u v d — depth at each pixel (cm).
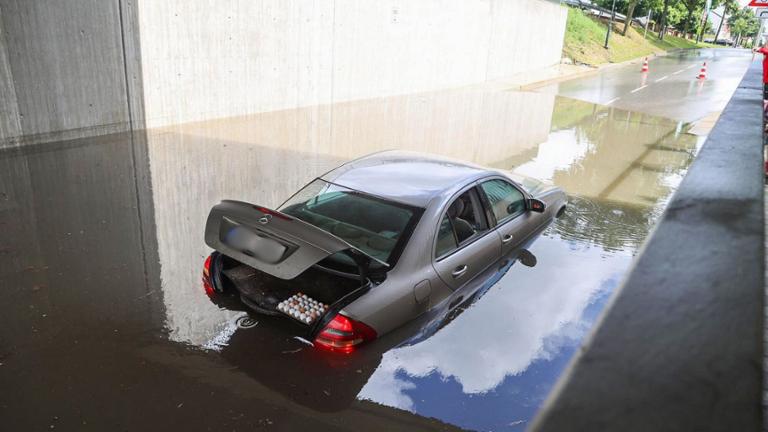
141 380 357
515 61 2697
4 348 385
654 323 67
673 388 54
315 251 360
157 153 934
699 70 3262
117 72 1030
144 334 405
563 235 636
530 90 2189
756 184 144
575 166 1021
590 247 604
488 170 552
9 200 675
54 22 909
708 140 214
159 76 1113
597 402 53
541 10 2816
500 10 2397
